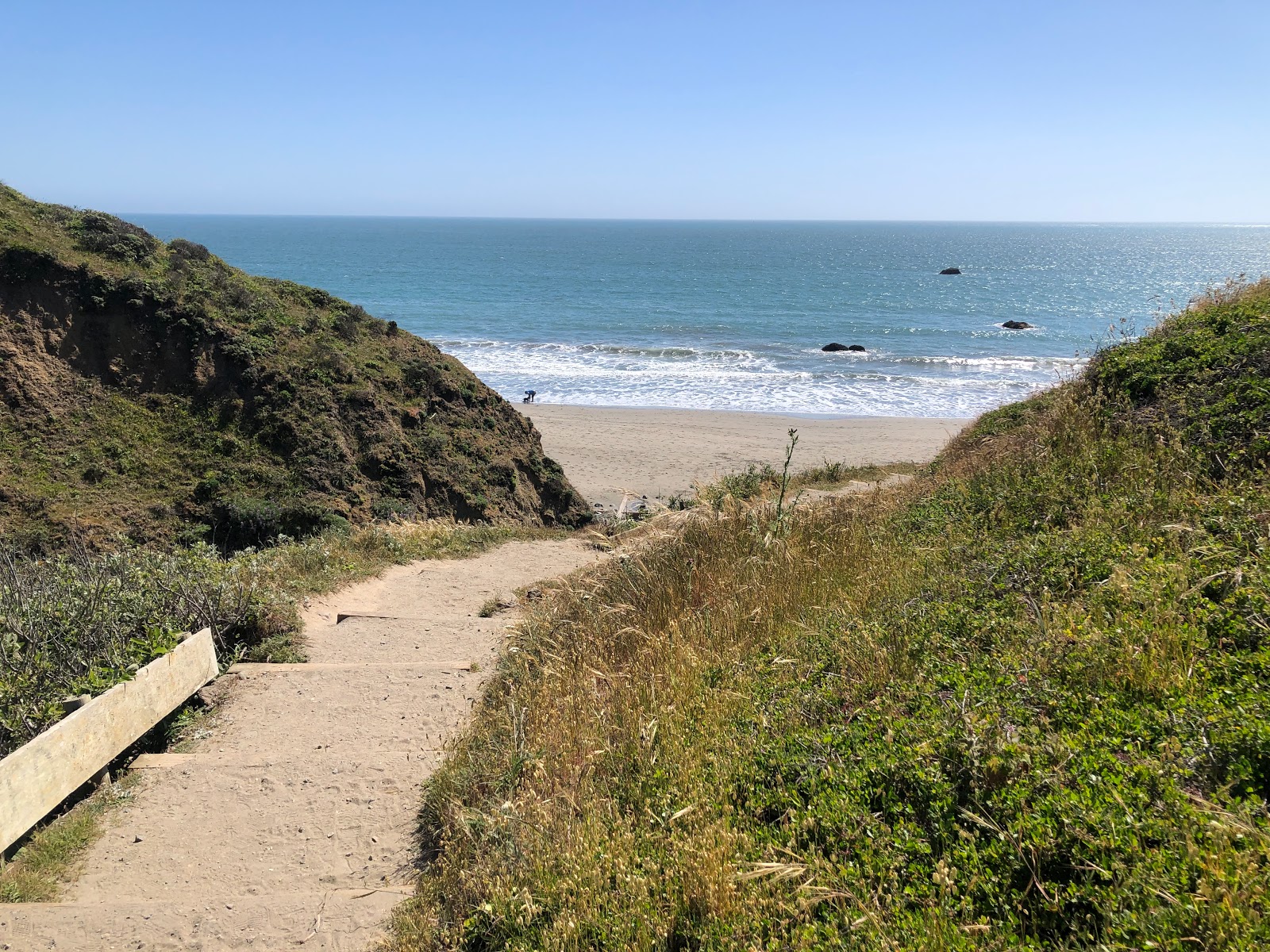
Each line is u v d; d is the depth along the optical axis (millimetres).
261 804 4844
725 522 7520
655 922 2936
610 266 137125
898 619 4750
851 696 4145
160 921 3713
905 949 2416
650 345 54656
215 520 15453
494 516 18344
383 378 19453
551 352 51531
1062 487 6246
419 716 6141
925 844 2873
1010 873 2674
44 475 15133
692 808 3457
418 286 95562
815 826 3178
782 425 31938
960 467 9516
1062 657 3719
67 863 4316
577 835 3557
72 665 5918
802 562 6344
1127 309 74875
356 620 8766
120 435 16359
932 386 40031
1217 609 3738
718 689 4672
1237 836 2428
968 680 3807
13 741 5172
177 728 6027
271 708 6332
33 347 16625
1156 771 2801
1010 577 4906
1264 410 5914
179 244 20422
